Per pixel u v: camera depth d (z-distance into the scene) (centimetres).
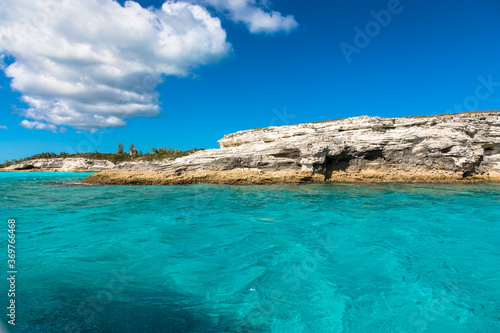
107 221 1234
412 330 465
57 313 508
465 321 490
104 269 712
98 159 7212
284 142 2711
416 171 2602
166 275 675
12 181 3566
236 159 2817
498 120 2714
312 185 2503
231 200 1797
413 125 2661
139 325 476
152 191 2306
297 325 480
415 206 1527
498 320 492
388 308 530
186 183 2795
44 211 1459
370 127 2655
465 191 2066
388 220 1217
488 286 612
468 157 2500
